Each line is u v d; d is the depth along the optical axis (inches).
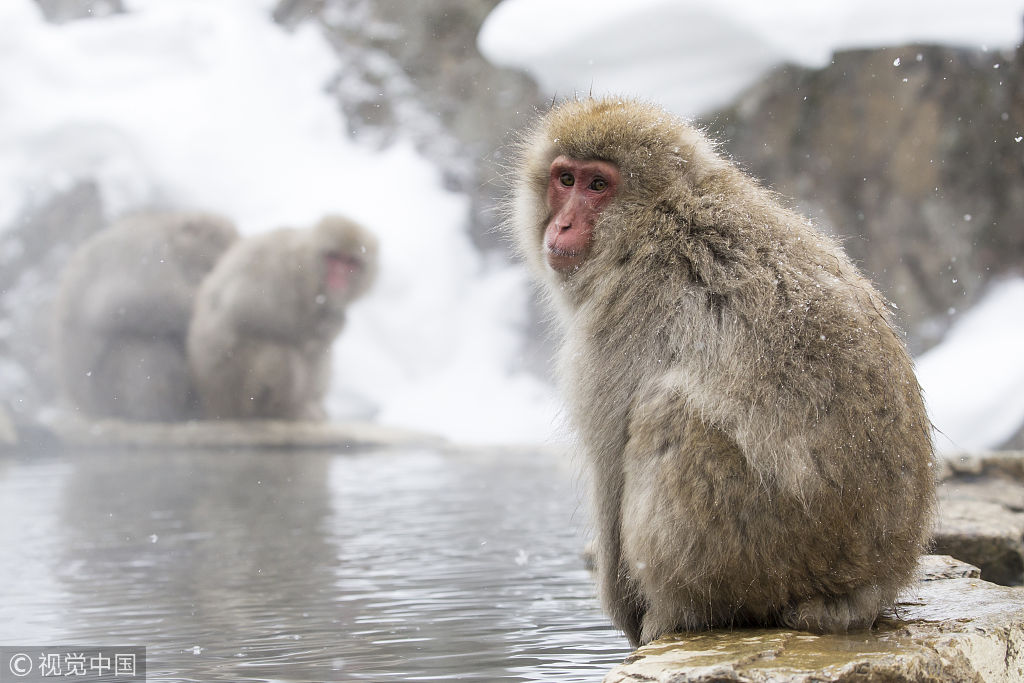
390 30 744.3
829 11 563.2
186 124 703.1
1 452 446.9
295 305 520.4
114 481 356.5
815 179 571.5
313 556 222.7
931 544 180.9
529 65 645.3
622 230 142.6
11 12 713.6
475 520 266.2
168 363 544.7
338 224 525.7
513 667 136.3
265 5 779.4
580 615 167.6
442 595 183.6
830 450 123.0
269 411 517.7
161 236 573.6
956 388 439.5
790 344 125.6
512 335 657.0
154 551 232.1
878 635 125.3
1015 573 189.8
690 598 129.0
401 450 446.3
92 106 694.5
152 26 739.4
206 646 150.6
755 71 579.2
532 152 164.6
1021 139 543.5
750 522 123.3
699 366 127.6
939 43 553.6
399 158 714.2
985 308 522.3
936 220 552.1
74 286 559.8
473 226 698.8
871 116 562.6
